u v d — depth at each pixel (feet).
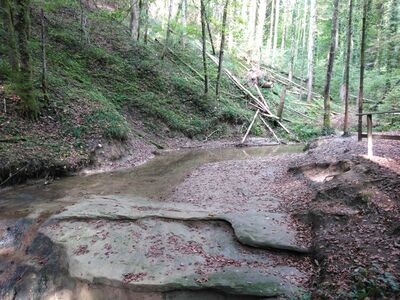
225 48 115.75
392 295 15.06
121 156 49.29
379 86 86.17
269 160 46.98
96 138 46.80
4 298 21.84
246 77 100.73
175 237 24.30
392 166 27.53
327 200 25.93
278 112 83.92
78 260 21.66
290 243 22.00
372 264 17.52
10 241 26.02
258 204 29.43
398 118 66.33
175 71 85.15
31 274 22.31
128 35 87.81
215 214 26.86
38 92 47.01
